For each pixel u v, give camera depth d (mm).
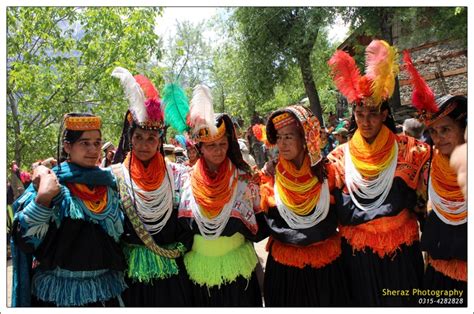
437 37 10148
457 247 2432
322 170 2699
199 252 2688
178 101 2766
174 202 2682
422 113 2539
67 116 2439
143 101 2525
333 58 2758
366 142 2727
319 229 2664
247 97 13203
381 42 2654
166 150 5273
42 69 6965
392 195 2625
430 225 2561
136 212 2549
